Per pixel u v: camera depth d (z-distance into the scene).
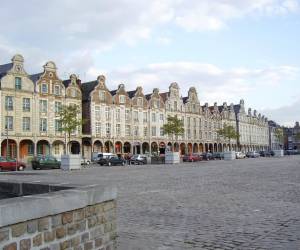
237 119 119.44
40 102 63.03
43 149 64.12
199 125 98.56
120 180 24.44
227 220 10.34
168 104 88.62
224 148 110.25
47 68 64.38
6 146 58.22
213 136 104.81
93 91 71.94
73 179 26.02
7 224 4.59
